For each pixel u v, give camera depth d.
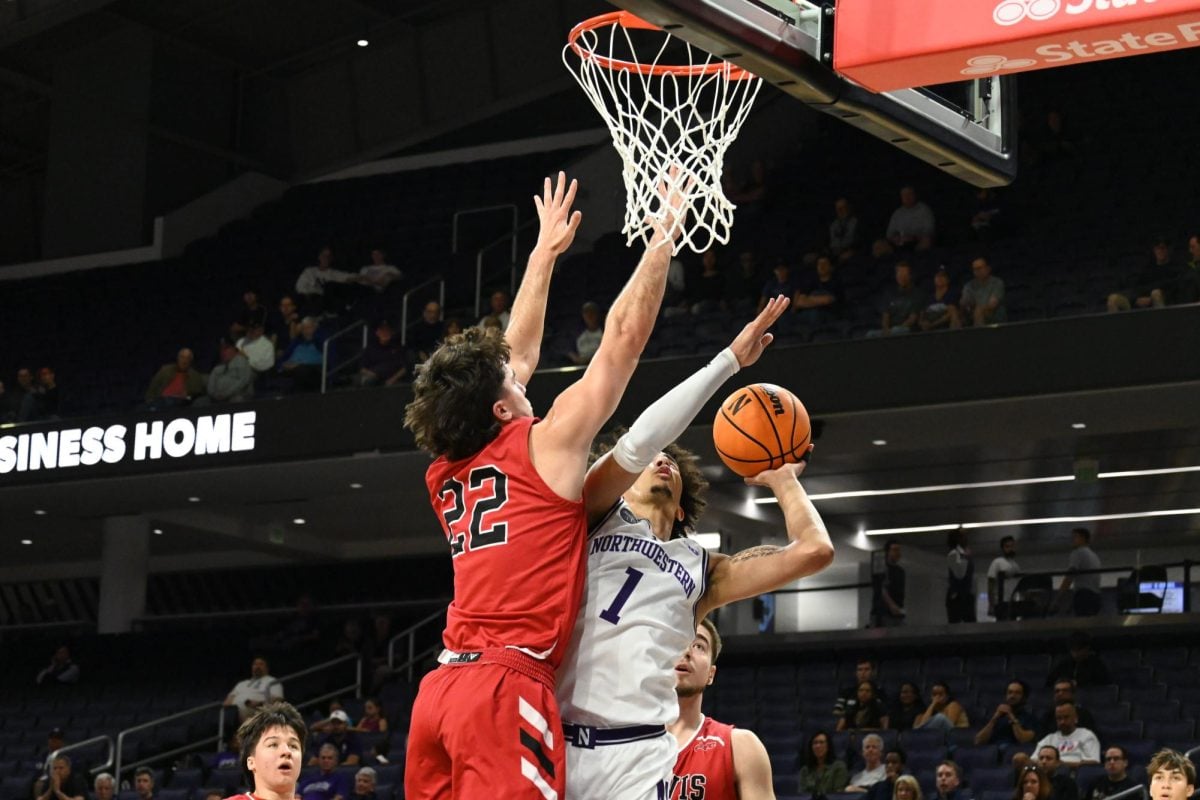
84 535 20.42
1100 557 21.73
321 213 21.08
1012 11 4.20
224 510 19.08
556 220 3.98
